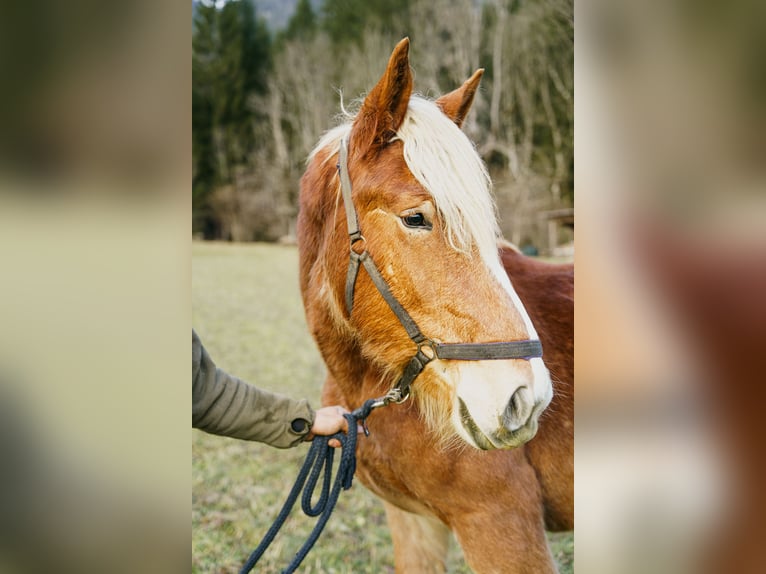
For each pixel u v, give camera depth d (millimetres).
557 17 20297
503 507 1771
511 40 21141
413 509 1993
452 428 1660
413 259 1524
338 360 1896
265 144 25672
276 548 2938
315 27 26984
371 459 1889
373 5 24844
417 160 1513
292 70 25438
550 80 20766
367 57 24266
